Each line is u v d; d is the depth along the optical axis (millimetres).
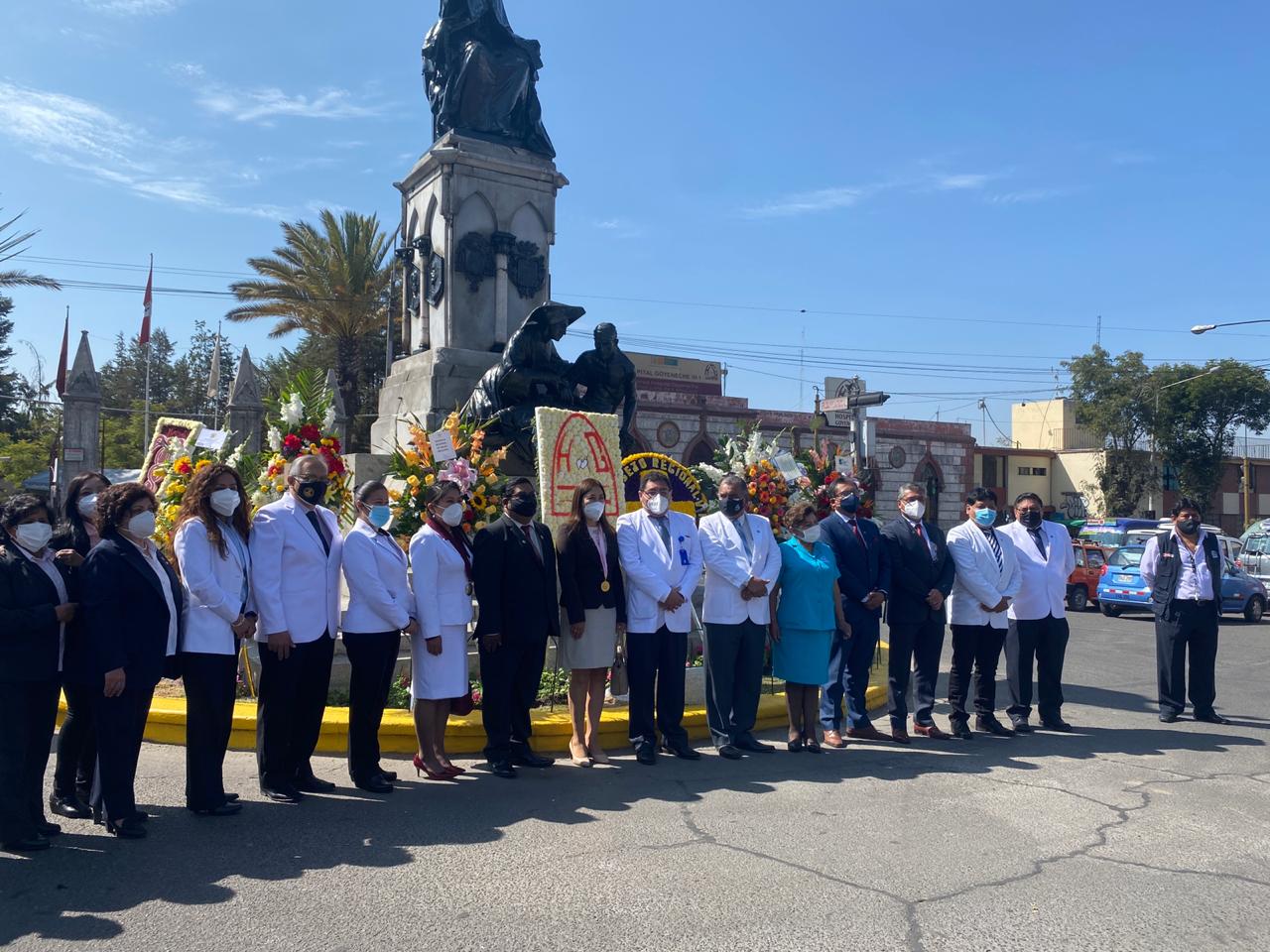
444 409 12312
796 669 7516
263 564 5973
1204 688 9203
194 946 3871
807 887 4578
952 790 6414
